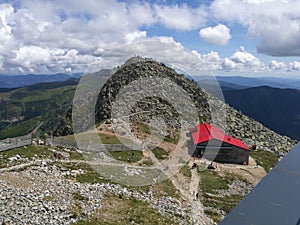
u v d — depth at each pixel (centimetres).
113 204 2573
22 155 3356
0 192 2328
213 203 3191
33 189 2520
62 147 3891
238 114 9838
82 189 2733
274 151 7412
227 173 4362
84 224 2098
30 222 1995
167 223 2444
